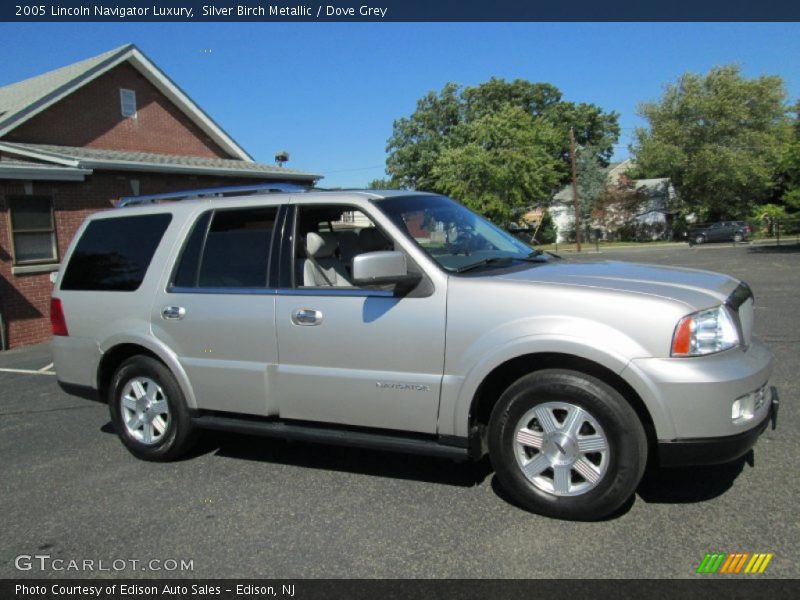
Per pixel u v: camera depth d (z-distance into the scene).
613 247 42.75
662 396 3.09
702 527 3.23
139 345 4.63
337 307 3.86
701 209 48.19
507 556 3.08
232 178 17.94
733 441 3.09
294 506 3.80
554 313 3.31
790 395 5.37
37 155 13.69
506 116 42.53
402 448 3.74
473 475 4.12
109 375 5.00
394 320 3.67
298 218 4.20
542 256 4.47
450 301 3.55
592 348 3.18
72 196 13.47
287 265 4.12
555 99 57.88
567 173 56.09
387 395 3.72
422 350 3.61
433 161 54.03
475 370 3.46
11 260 12.25
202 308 4.35
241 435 5.32
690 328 3.11
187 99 19.56
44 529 3.70
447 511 3.61
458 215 4.50
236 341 4.23
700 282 3.54
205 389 4.39
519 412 3.42
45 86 17.23
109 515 3.84
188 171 16.11
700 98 46.28
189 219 4.60
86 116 17.08
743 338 3.37
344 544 3.30
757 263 20.28
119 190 14.59
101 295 4.84
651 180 53.97
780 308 10.16
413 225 3.98
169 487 4.22
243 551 3.30
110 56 17.41
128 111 18.27
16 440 5.53
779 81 45.66
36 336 12.63
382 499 3.82
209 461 4.69
